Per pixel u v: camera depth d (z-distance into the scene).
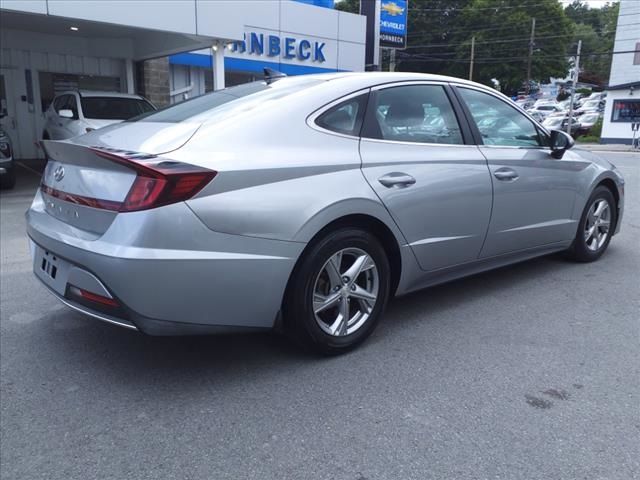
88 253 2.68
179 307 2.65
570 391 2.88
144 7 9.51
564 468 2.27
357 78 3.50
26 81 14.32
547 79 64.12
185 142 2.83
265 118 3.05
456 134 3.87
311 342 3.11
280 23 16.98
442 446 2.41
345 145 3.24
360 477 2.22
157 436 2.51
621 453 2.36
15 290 4.51
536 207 4.37
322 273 3.14
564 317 3.89
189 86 16.45
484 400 2.79
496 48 61.53
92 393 2.89
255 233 2.77
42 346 3.46
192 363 3.22
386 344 3.46
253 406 2.75
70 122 10.36
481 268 4.16
